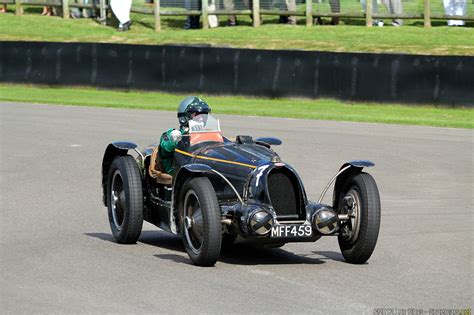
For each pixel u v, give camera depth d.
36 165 44.97
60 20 105.00
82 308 20.23
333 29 90.81
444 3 88.00
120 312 19.92
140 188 27.50
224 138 28.36
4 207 34.25
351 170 25.64
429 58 66.06
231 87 73.69
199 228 24.41
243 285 22.52
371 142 53.53
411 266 25.22
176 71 76.12
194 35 93.50
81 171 43.34
